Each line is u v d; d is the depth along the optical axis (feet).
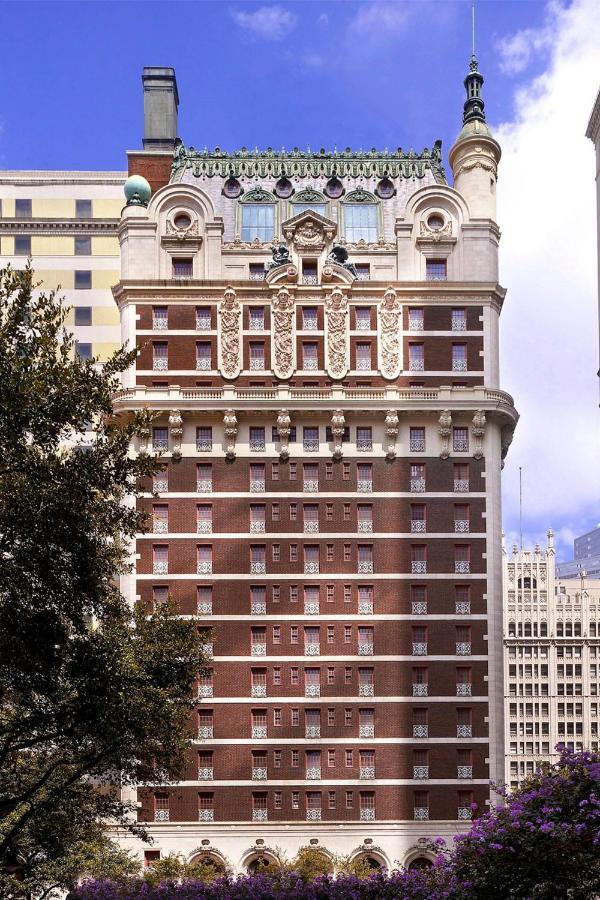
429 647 234.17
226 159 272.72
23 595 118.73
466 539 239.30
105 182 321.11
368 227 264.72
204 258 253.03
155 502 239.50
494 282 250.37
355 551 238.27
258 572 236.84
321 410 240.73
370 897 139.54
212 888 151.84
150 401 240.73
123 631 134.92
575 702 589.73
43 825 140.36
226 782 227.61
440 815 226.99
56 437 122.42
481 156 260.83
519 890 106.42
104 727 121.19
